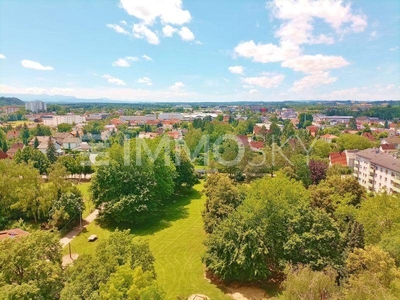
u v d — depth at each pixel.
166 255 33.81
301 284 17.92
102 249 22.30
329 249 26.61
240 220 28.69
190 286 27.64
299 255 26.72
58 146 106.62
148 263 21.97
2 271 18.44
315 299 17.25
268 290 26.98
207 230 36.19
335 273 22.16
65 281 19.86
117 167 43.97
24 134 130.75
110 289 15.88
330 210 36.09
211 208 36.69
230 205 36.38
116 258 20.94
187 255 33.81
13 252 18.61
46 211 41.09
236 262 26.27
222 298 25.88
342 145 89.38
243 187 41.69
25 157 73.38
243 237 26.38
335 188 42.53
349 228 29.91
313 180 57.00
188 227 42.28
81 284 18.08
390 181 56.16
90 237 37.72
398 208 29.95
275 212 29.31
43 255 21.05
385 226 28.98
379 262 20.00
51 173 44.47
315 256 25.91
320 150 85.19
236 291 26.92
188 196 58.78
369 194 48.34
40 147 102.81
